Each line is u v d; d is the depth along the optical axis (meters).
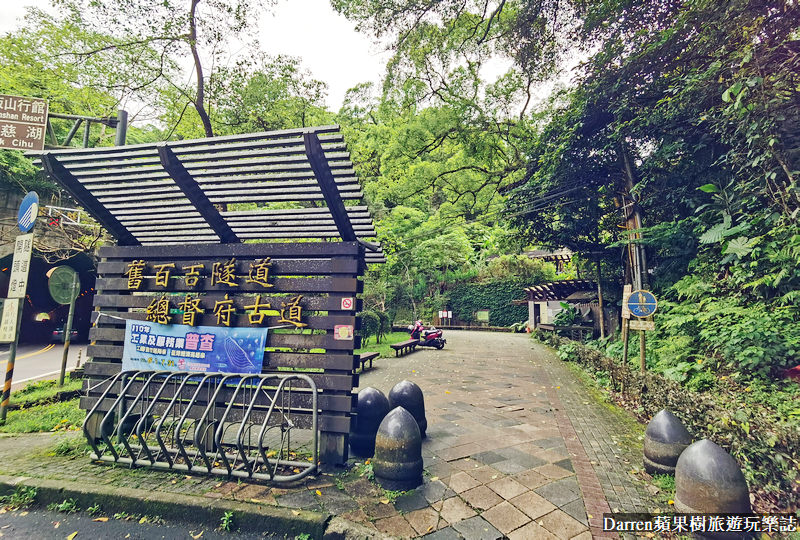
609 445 4.20
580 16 9.80
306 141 3.16
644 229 8.25
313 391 3.43
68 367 10.69
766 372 4.93
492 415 5.36
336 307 3.76
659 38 7.99
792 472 2.68
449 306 25.33
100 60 10.09
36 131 5.83
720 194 6.95
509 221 12.60
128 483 3.28
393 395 4.43
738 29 5.96
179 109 11.91
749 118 5.72
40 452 4.03
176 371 3.87
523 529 2.64
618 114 8.73
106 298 4.31
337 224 3.91
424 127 14.45
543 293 16.72
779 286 5.59
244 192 3.96
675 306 7.46
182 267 4.17
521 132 14.39
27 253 5.82
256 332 3.84
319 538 2.66
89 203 4.18
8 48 9.38
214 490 3.15
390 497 3.04
